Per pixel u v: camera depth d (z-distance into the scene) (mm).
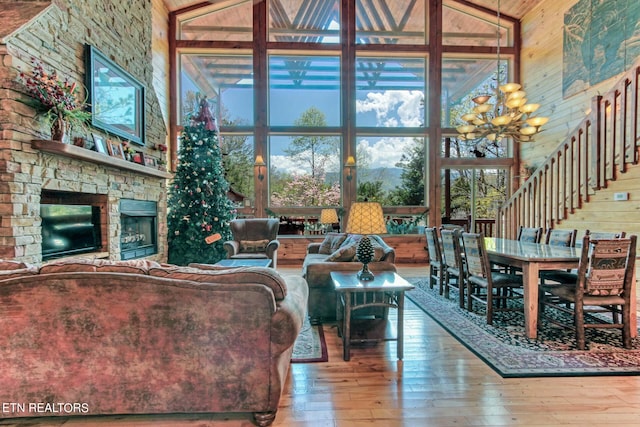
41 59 3057
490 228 8008
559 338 2826
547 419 1738
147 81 5250
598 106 4406
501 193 8336
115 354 1678
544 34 6406
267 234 5750
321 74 7180
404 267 6395
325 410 1828
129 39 4703
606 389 2031
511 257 3008
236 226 5707
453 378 2174
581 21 5469
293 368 2324
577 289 2609
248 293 1653
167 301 1649
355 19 7117
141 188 4852
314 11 7180
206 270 1806
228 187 6426
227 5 7031
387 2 7230
